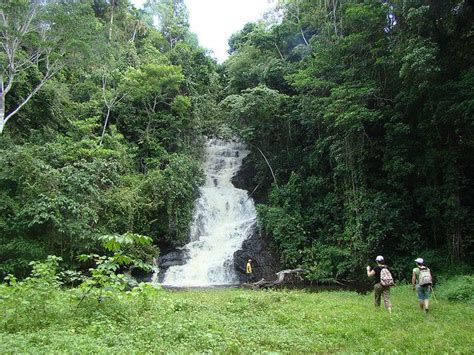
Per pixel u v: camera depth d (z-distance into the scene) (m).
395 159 22.14
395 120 22.69
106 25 36.94
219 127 38.56
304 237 26.64
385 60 21.81
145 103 33.84
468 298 14.13
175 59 41.28
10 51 23.41
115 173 25.08
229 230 29.59
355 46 23.91
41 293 9.18
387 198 23.09
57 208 20.38
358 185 24.34
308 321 10.70
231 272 25.52
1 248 19.19
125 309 9.68
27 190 20.55
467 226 20.73
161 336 7.94
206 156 39.12
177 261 26.06
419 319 10.84
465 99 18.81
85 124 28.59
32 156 21.92
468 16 20.12
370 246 22.31
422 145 21.95
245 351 7.45
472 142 20.52
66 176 22.06
